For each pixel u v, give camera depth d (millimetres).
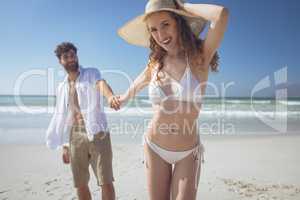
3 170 6738
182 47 2400
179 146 2488
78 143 3914
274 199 4867
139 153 8359
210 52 2395
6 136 11133
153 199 2646
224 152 8711
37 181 5938
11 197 5059
